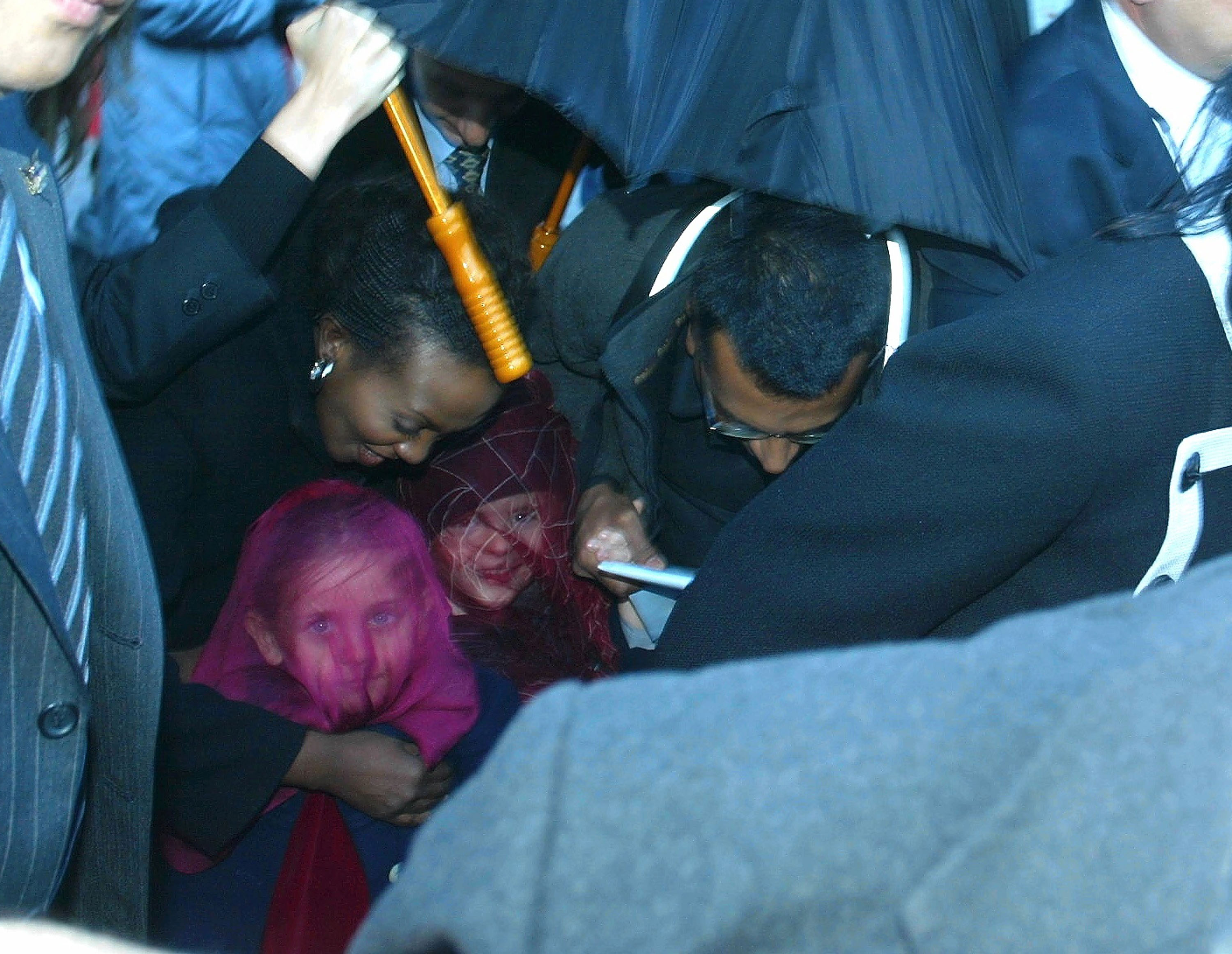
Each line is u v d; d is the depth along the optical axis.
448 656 1.54
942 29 1.53
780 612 1.19
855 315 1.51
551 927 0.47
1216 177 1.06
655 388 1.70
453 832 0.51
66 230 1.22
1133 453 1.06
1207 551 1.12
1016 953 0.47
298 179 1.45
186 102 2.13
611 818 0.49
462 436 1.75
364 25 1.44
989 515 1.10
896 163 1.44
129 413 1.54
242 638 1.51
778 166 1.43
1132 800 0.48
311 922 1.45
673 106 1.45
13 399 1.08
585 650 1.83
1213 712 0.50
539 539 1.77
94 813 1.37
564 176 2.01
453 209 1.51
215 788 1.43
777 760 0.50
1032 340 1.07
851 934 0.47
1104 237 1.13
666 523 1.89
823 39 1.46
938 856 0.48
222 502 1.61
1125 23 1.57
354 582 1.47
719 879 0.47
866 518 1.15
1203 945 0.48
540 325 1.86
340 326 1.53
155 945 1.46
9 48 1.07
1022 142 1.57
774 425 1.58
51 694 1.11
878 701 0.52
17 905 1.14
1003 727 0.50
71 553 1.15
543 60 1.38
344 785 1.44
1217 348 1.07
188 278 1.43
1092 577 1.13
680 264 1.67
